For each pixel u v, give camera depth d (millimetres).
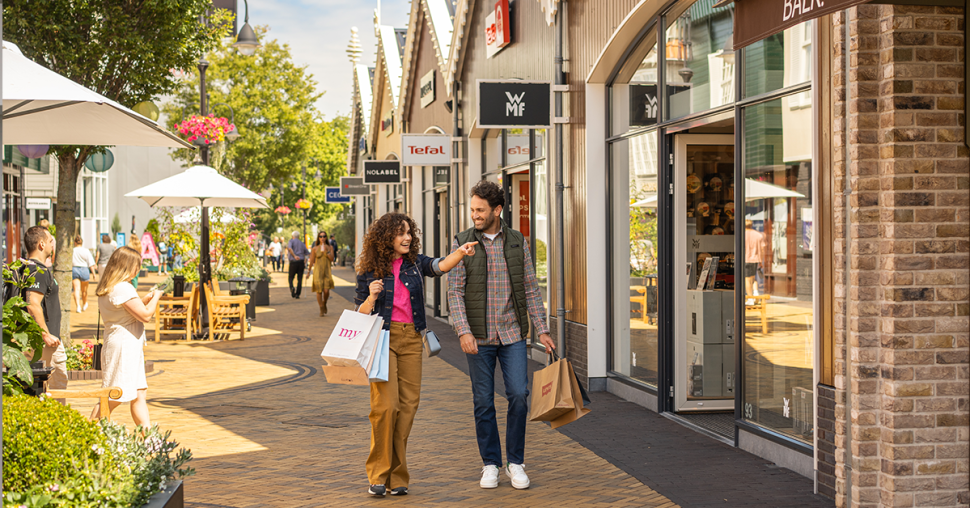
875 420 4777
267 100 35406
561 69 10062
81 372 10070
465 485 5633
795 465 5871
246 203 15242
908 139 4637
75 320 18000
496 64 13469
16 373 4844
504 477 5848
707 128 8023
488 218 5617
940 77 4656
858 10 4699
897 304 4660
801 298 5816
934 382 4691
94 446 3844
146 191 13344
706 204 8219
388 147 26094
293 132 35812
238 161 35656
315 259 19578
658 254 8078
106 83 11234
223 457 6406
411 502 5230
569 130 10023
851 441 4824
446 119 17344
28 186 27094
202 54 12391
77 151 11297
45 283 7109
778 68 6055
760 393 6387
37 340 5613
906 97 4629
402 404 5422
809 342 5734
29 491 3410
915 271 4664
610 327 9453
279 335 15734
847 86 4785
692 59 7469
